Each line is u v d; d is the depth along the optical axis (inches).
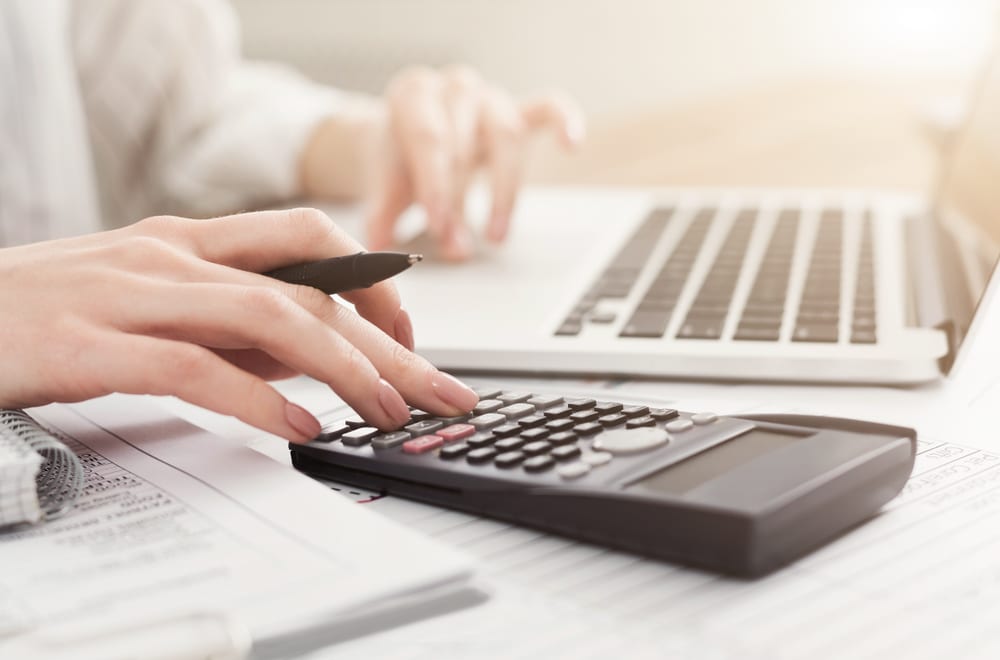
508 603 10.2
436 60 73.1
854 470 11.5
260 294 14.4
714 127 67.9
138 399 17.5
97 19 41.4
